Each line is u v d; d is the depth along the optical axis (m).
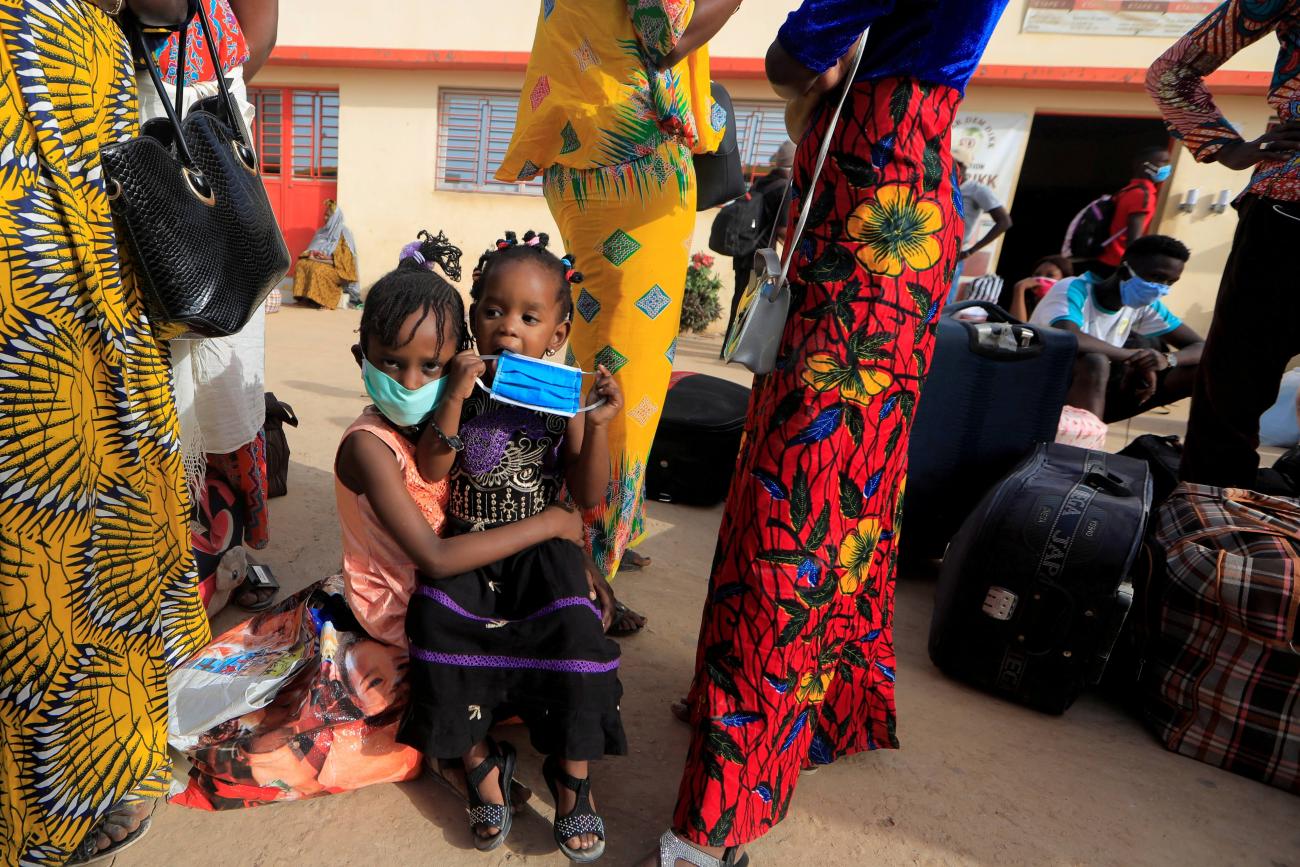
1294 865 1.63
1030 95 8.15
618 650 1.56
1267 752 1.87
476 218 9.42
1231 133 2.41
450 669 1.49
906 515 2.86
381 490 1.51
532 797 1.63
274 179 10.01
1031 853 1.59
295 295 8.85
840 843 1.57
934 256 1.37
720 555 1.45
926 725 2.01
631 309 2.16
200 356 1.86
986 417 2.73
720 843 1.37
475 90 9.10
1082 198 12.55
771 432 1.37
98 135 1.24
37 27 1.10
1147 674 2.08
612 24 1.94
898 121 1.28
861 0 1.16
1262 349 2.32
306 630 1.70
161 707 1.46
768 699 1.37
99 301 1.24
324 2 9.16
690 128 2.00
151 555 1.42
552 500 1.72
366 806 1.57
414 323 1.43
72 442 1.21
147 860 1.39
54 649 1.22
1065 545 2.04
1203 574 1.91
